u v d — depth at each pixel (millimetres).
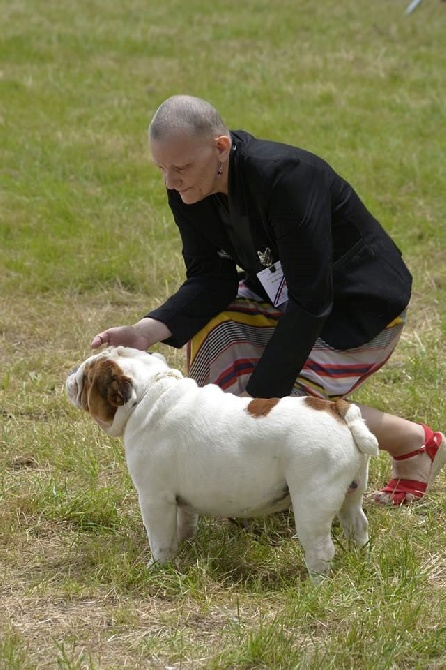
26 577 7043
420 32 27594
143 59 24734
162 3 31844
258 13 30531
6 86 21859
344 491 6629
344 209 7477
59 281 12969
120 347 7211
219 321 7945
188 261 8125
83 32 27109
